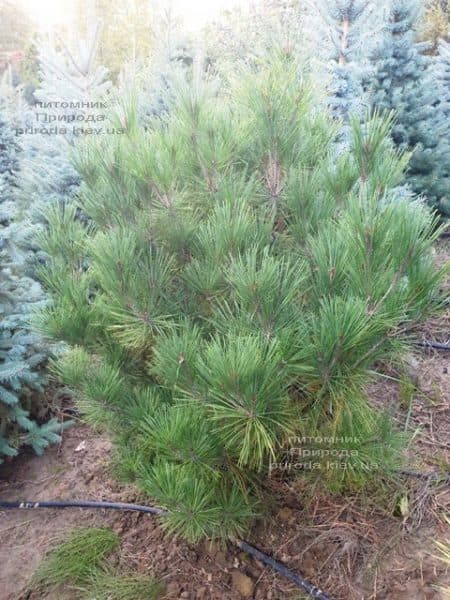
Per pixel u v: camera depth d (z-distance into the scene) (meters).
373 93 4.99
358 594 1.75
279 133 1.70
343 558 1.88
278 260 1.50
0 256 2.41
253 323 1.37
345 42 4.51
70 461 2.54
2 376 2.26
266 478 1.96
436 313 1.44
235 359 1.20
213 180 1.73
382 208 1.38
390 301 1.32
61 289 1.76
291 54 1.86
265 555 1.89
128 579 1.85
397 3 4.96
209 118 1.73
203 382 1.36
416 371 2.86
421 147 4.86
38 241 1.94
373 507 2.06
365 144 1.65
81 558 1.94
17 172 4.50
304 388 1.51
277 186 1.75
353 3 4.37
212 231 1.60
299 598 1.75
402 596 1.73
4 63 9.53
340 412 1.54
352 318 1.25
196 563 1.90
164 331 1.60
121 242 1.52
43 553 2.02
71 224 1.92
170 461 1.62
